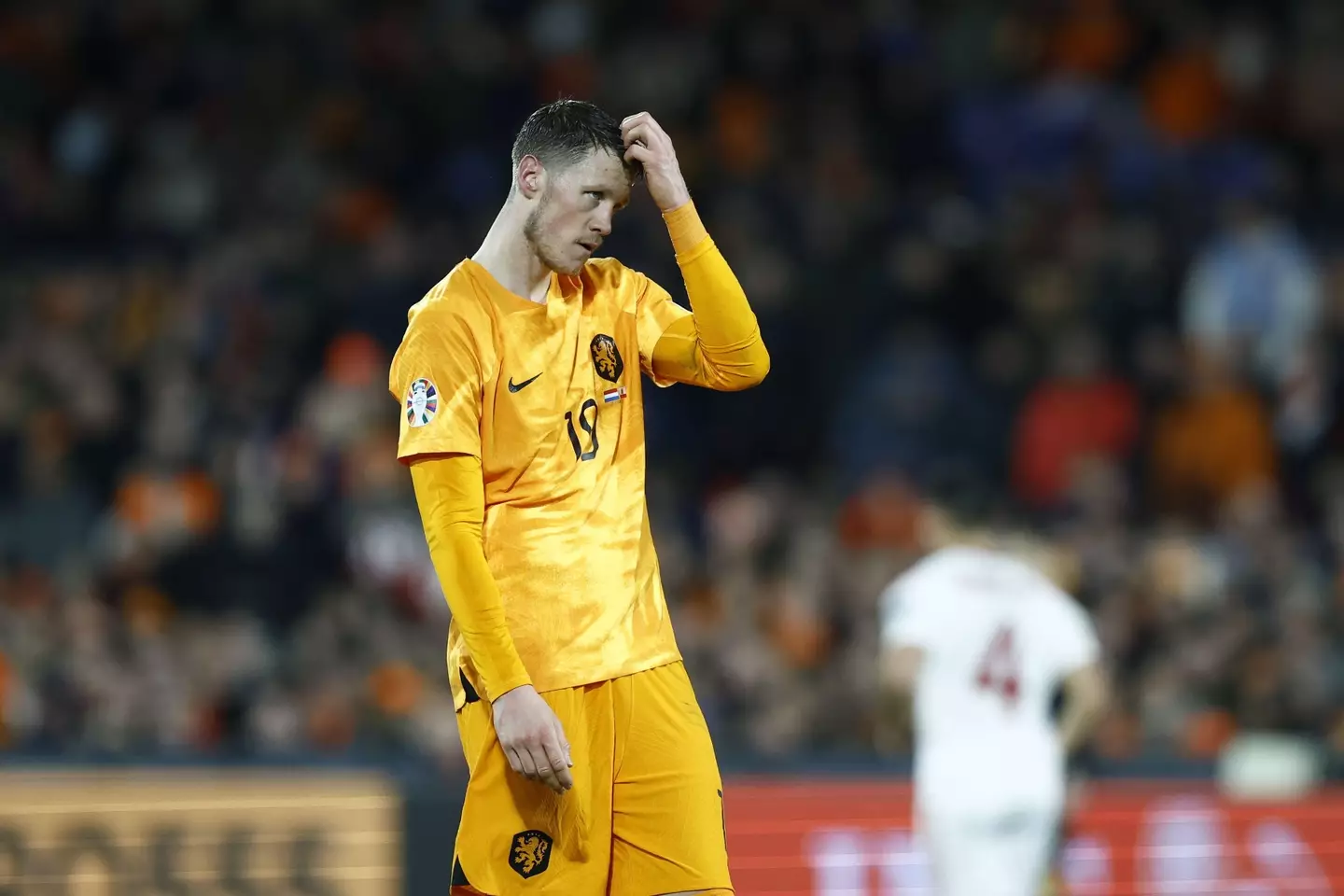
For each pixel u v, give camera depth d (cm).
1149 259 4647
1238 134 5144
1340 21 5291
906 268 4528
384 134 4919
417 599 3350
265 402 4025
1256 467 4116
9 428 3947
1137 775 2684
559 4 5244
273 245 4509
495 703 1312
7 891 2262
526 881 1369
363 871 2345
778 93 5022
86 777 2350
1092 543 3553
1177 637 3356
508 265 1377
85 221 4791
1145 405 4275
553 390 1377
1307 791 2636
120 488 3844
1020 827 2253
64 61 5081
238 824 2331
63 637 3111
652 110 5006
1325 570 3722
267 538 3594
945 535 2361
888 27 5212
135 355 4178
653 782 1377
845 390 4381
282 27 5166
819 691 3162
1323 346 4362
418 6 5244
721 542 3572
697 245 1381
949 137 5019
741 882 2489
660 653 1396
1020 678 2280
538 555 1365
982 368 4369
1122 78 5212
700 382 1441
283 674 3161
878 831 2525
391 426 3828
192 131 4925
